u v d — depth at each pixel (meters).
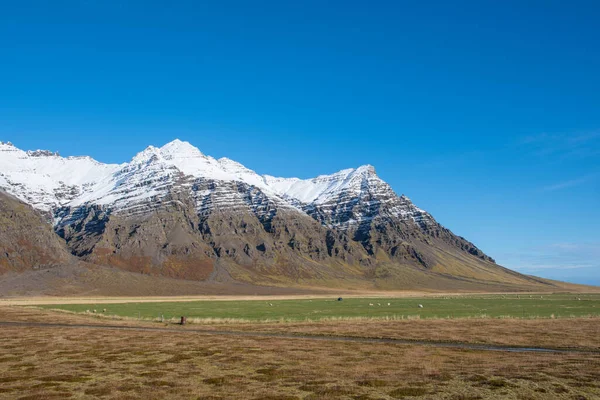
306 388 38.88
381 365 48.34
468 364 48.97
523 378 42.34
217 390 38.28
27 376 42.91
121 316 109.88
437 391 38.25
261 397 36.28
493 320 93.81
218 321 94.69
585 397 36.88
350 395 37.06
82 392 37.50
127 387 39.06
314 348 59.03
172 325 88.00
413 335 71.00
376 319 97.94
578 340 65.50
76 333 73.44
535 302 179.75
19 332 74.19
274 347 59.66
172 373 44.41
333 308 146.38
